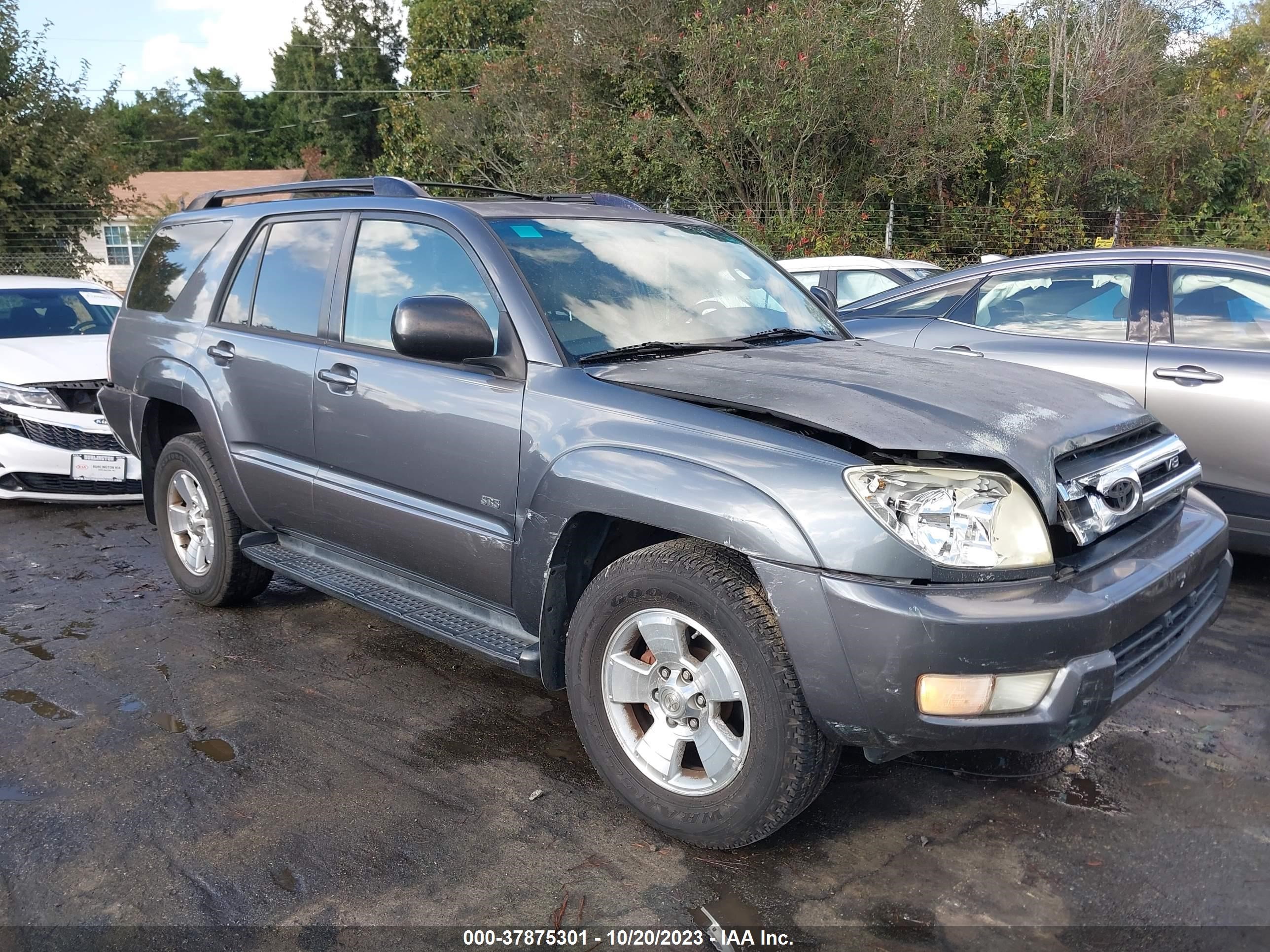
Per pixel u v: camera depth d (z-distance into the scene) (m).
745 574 2.61
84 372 6.61
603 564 3.13
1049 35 19.61
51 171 18.25
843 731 2.47
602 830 2.88
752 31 15.70
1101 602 2.46
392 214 3.74
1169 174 19.89
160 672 4.01
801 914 2.50
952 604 2.38
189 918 2.49
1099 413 2.96
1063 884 2.62
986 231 17.41
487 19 28.19
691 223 4.14
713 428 2.71
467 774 3.20
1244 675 3.91
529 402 3.07
